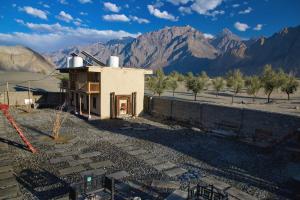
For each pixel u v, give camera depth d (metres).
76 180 12.70
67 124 25.72
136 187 12.09
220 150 18.19
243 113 20.84
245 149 18.52
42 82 71.19
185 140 20.62
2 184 11.85
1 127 23.53
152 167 14.67
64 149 17.56
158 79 59.16
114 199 10.78
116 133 22.44
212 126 23.62
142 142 19.75
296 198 11.45
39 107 36.88
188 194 10.67
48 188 11.84
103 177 11.15
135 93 30.92
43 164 14.72
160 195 11.41
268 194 11.78
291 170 14.34
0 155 15.89
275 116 18.58
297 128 17.23
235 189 12.18
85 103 33.16
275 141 18.58
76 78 34.72
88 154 16.61
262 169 14.74
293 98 59.72
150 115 31.66
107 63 34.03
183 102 26.75
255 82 52.53
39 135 21.16
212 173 14.09
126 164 15.02
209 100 51.78
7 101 36.41
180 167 14.80
